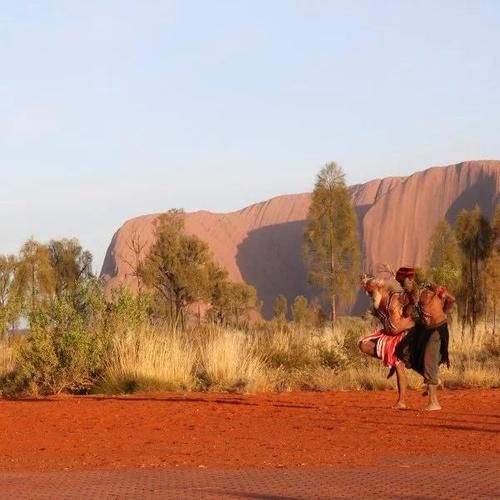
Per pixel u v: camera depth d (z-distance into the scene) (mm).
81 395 19922
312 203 47375
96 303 22266
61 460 11258
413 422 13859
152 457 11156
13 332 27812
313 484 8453
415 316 15688
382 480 8609
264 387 20203
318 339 25656
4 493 8562
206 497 7805
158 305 36938
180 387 20531
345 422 14016
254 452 11336
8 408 16703
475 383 20797
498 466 9594
